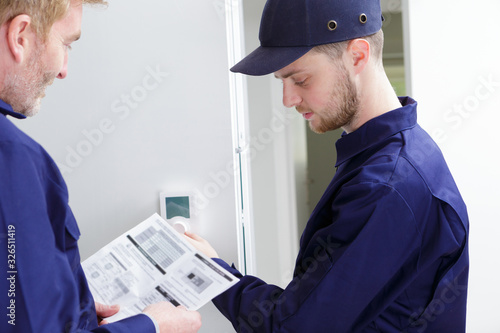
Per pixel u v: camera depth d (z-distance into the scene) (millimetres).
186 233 1217
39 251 715
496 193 1770
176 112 1210
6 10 723
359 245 872
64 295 752
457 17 1689
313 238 932
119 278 1005
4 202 694
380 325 933
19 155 710
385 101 986
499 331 1826
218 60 1193
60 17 773
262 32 974
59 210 777
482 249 1791
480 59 1702
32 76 771
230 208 1230
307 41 911
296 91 975
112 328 784
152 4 1180
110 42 1190
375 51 962
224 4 1180
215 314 1254
